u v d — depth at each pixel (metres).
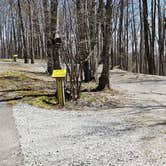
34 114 9.23
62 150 6.00
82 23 11.61
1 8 54.97
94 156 5.63
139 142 6.45
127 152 5.81
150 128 7.64
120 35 33.66
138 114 9.49
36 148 6.13
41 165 5.26
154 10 31.03
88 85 14.90
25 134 7.11
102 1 13.84
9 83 14.00
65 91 11.09
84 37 12.26
